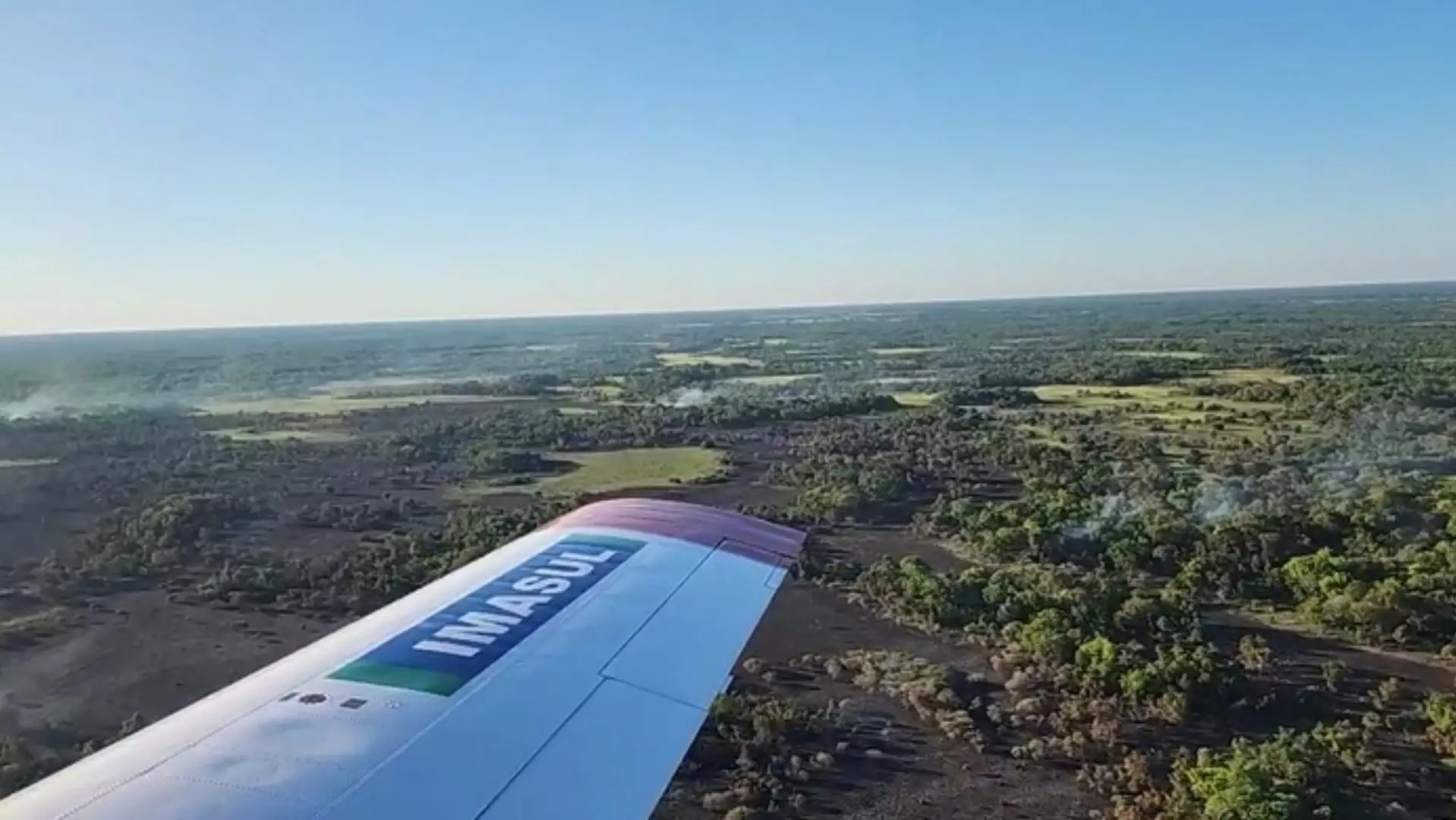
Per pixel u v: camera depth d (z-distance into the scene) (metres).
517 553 11.35
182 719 6.87
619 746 7.17
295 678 7.63
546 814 6.16
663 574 10.77
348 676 7.67
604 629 9.12
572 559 11.09
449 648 8.38
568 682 7.95
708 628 9.60
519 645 8.56
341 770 6.19
